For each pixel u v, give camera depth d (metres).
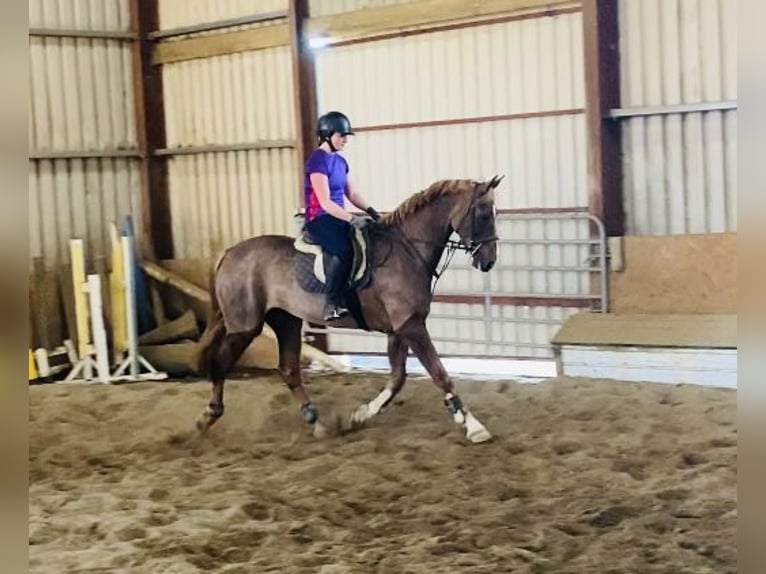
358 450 5.71
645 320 7.11
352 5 9.03
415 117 8.85
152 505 4.88
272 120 9.84
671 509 4.30
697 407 5.97
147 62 10.40
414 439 5.84
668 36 7.46
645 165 7.65
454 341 8.59
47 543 4.36
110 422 6.96
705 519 4.13
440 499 4.70
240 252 6.11
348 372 8.35
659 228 7.64
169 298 9.96
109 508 4.88
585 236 7.89
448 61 8.60
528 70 8.17
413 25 8.60
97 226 10.24
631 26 7.59
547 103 8.10
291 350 6.21
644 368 6.84
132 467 5.75
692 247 7.26
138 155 10.40
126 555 4.10
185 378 8.96
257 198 10.01
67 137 10.05
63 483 5.46
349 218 5.59
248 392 7.28
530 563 3.75
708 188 7.41
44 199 9.93
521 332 8.29
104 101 10.25
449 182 5.70
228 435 6.36
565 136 8.04
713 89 7.32
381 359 9.25
